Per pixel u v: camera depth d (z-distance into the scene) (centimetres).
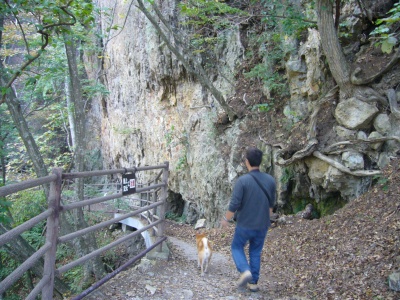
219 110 1241
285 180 934
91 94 1410
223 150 1189
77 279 950
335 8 832
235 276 529
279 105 1023
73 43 946
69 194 1275
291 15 758
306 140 840
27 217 1341
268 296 446
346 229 615
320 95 866
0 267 1068
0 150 701
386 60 721
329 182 779
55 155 2483
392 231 519
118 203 1516
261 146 1016
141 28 1608
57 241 347
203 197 1303
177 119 1466
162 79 1498
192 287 469
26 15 878
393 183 637
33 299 289
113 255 1224
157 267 541
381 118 710
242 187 414
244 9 1161
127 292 436
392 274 407
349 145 745
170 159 1509
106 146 2306
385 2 773
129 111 1889
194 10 1005
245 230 421
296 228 756
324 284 466
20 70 635
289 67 946
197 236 573
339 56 744
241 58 1202
